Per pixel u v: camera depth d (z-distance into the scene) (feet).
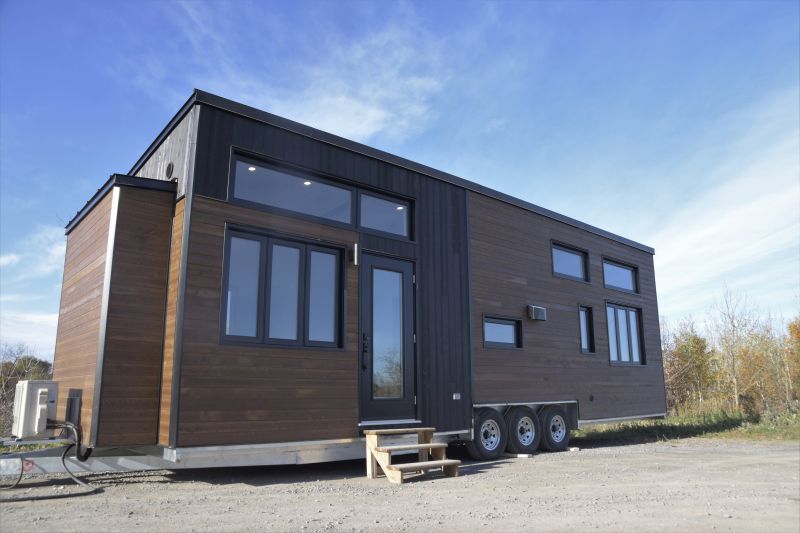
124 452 19.43
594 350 37.35
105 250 20.07
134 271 19.60
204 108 20.35
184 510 14.55
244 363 19.76
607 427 46.65
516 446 29.84
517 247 32.91
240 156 21.22
